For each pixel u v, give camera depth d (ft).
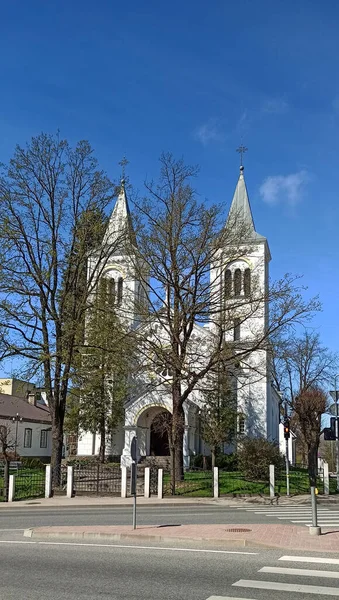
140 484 100.68
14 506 82.33
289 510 72.79
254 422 152.56
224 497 91.50
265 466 105.81
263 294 102.32
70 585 27.94
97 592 26.53
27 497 92.48
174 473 95.61
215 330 127.75
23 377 98.78
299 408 167.73
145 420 151.53
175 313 97.76
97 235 105.29
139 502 84.89
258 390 154.30
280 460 112.57
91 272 116.57
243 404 154.10
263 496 92.94
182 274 97.45
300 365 173.88
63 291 102.47
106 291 109.81
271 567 32.12
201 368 113.60
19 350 98.27
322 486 105.09
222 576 29.78
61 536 45.09
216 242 97.76
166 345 108.37
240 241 104.32
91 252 107.86
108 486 98.27
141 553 36.78
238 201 173.06
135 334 100.68
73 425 144.25
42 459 184.96
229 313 101.96
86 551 37.76
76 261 104.01
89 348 108.27
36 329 100.17
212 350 112.47
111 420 144.15
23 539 44.16
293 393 173.27
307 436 166.20
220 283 103.45
